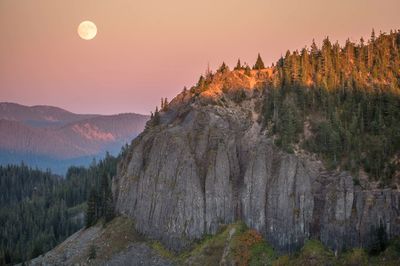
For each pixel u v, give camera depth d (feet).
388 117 625.82
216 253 589.73
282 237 580.30
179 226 628.69
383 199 549.54
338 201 561.84
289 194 588.91
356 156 591.78
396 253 520.42
